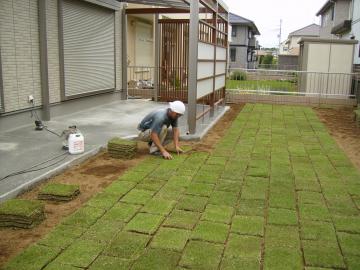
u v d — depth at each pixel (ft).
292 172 18.37
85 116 30.30
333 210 13.97
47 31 27.50
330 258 10.69
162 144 21.22
